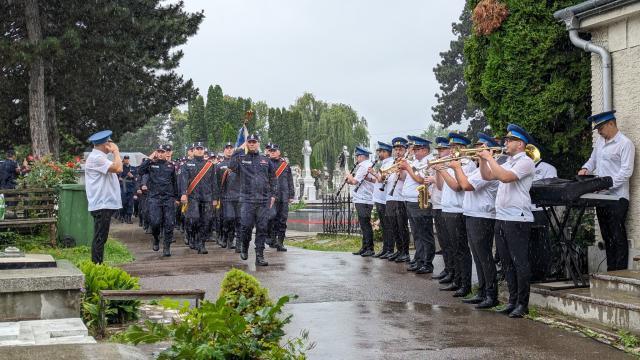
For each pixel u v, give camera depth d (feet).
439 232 33.76
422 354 20.25
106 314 23.48
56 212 48.29
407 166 35.81
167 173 47.80
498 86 36.78
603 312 23.63
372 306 27.68
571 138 35.76
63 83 86.99
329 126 228.02
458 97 184.65
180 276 35.63
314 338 22.27
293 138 237.86
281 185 49.88
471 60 39.55
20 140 96.27
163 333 16.69
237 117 252.01
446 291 31.24
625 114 31.04
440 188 33.14
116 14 79.46
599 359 19.66
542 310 26.53
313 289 31.42
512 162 26.12
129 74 94.48
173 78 99.45
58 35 79.20
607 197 28.40
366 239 45.29
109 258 43.42
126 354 12.30
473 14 37.78
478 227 27.55
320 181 157.28
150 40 89.04
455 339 22.13
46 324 20.36
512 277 26.43
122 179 81.56
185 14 94.32
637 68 30.37
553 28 35.12
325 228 67.26
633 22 30.55
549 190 26.94
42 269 23.17
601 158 29.89
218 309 16.31
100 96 93.04
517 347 21.06
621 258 29.32
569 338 22.22
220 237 56.80
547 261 28.99
